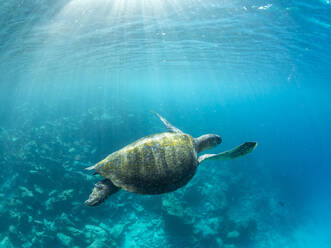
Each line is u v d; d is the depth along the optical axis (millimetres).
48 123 26906
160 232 13312
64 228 11094
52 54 21516
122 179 3621
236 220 16125
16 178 15594
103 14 11469
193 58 26469
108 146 20938
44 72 36312
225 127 48562
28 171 14609
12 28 12984
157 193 3611
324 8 9602
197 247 12445
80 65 31781
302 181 32125
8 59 22531
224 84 75625
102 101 60125
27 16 11336
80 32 14586
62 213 11859
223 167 24781
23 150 17766
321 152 69688
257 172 28000
